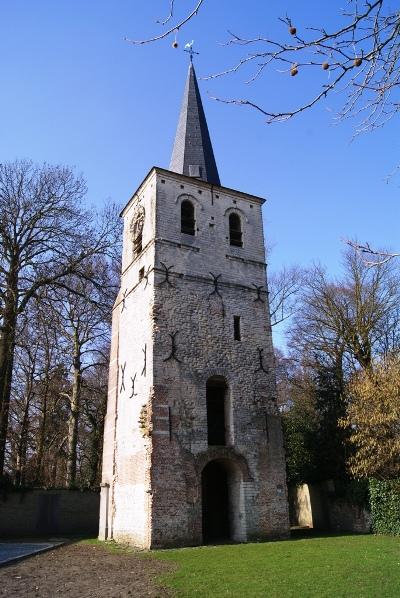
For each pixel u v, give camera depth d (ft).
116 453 69.15
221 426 68.13
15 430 105.60
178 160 84.69
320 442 82.02
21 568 43.32
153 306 65.16
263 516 61.67
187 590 31.55
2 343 78.43
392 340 90.17
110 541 64.44
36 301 79.46
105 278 88.84
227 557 45.47
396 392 60.70
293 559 42.93
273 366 71.05
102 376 112.68
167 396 61.21
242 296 73.00
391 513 63.26
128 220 84.48
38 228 82.53
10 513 80.02
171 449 58.95
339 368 88.58
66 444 114.32
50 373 98.68
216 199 77.56
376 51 13.69
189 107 90.22
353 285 93.04
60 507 83.87
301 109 14.56
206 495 68.95
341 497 75.66
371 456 63.26
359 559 41.68
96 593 32.22
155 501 55.93
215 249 73.72
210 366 65.87
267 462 64.80
